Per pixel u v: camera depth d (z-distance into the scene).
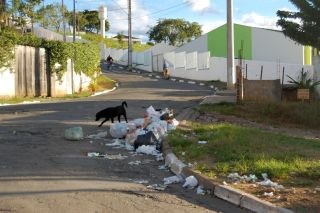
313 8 22.88
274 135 13.85
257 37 50.00
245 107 21.58
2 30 29.89
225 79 47.03
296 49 48.50
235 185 8.39
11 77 28.47
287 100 23.09
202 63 49.34
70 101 26.73
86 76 38.34
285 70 41.97
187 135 13.99
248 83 23.16
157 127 13.69
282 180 8.70
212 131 14.29
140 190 8.50
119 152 12.20
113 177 9.44
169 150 11.58
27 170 9.69
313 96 23.42
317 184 8.41
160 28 86.81
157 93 32.28
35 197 7.79
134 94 31.64
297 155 10.76
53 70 32.22
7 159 10.71
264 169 9.20
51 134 14.57
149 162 11.11
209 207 7.66
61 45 32.53
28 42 29.95
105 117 16.38
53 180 8.96
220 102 23.92
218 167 9.56
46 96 31.56
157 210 7.34
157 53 62.81
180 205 7.68
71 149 12.24
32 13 42.81
